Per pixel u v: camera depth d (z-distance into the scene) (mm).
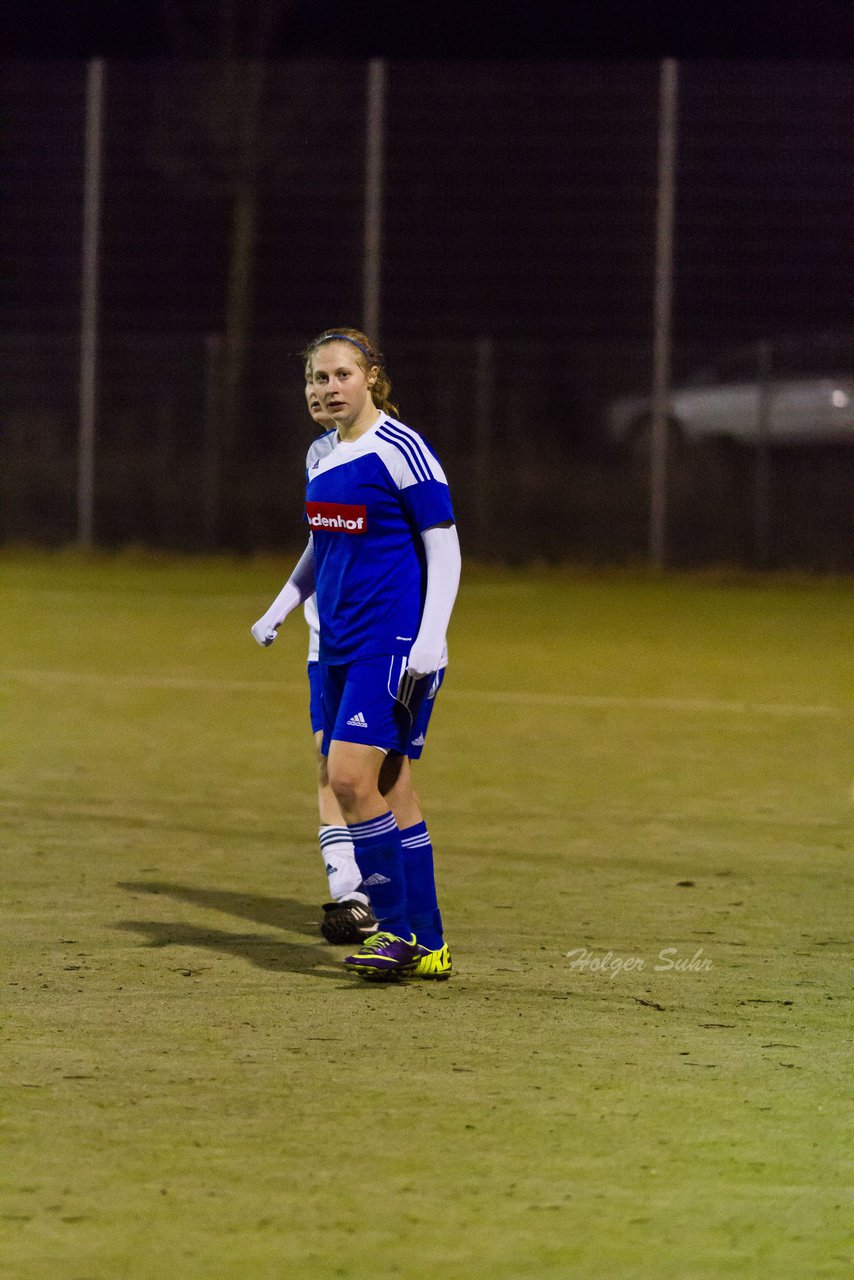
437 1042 18219
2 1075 16906
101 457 96250
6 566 89375
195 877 26484
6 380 96062
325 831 23172
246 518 95938
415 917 20781
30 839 28953
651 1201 13922
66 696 46750
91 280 92438
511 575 90062
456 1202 13836
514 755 38719
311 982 20641
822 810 32688
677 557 92688
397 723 20578
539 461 93938
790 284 93562
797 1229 13422
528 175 96562
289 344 96000
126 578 85000
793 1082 16984
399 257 98625
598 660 57125
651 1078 17062
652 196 95375
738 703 47812
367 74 94625
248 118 99062
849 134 92312
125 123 101062
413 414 93938
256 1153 14852
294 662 55438
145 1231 13195
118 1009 19328
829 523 91688
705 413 92188
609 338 97312
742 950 22375
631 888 25984
